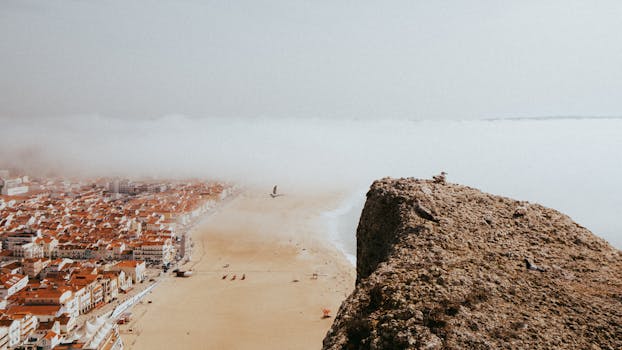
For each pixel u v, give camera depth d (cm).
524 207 4219
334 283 13762
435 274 3066
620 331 2627
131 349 9650
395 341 2562
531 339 2539
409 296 2845
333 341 2748
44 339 9638
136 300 12644
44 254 17275
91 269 13950
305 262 15938
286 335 10256
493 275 3105
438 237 3628
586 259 3469
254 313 11506
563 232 3844
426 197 4247
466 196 4431
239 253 17275
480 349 2459
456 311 2714
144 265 14900
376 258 4219
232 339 10075
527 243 3653
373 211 4459
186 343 9912
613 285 3120
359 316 2845
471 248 3528
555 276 3198
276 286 13538
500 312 2748
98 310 12150
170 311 11756
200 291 13238
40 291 11444
